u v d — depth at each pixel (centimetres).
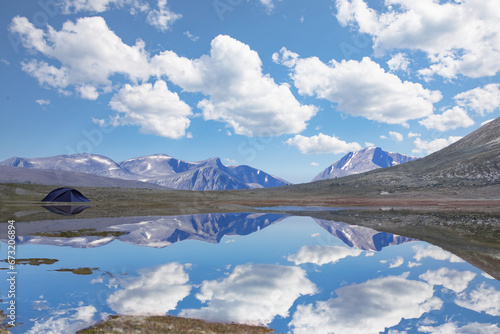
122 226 3306
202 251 2122
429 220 3706
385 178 11456
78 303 1101
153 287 1297
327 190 11031
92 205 5297
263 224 3756
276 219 4284
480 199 6688
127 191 8162
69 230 2941
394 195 8719
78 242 2394
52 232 2794
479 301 1116
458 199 6975
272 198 8956
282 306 1079
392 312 1018
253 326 909
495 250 2006
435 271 1552
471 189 8062
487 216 3856
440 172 10562
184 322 936
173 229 3234
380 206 6294
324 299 1161
